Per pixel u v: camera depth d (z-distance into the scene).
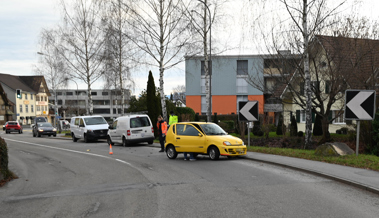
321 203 6.88
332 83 19.62
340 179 9.09
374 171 10.05
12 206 7.27
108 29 27.83
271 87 20.77
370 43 18.56
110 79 32.06
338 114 21.36
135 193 8.16
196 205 6.85
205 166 12.43
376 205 6.71
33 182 10.23
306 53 17.67
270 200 7.16
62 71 31.84
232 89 48.91
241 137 26.48
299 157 13.68
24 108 88.81
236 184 8.95
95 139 27.12
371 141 16.62
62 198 7.89
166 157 15.91
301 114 35.94
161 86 23.89
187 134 14.70
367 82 19.70
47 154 18.69
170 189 8.50
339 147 13.24
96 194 8.21
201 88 49.03
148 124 22.64
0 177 10.07
